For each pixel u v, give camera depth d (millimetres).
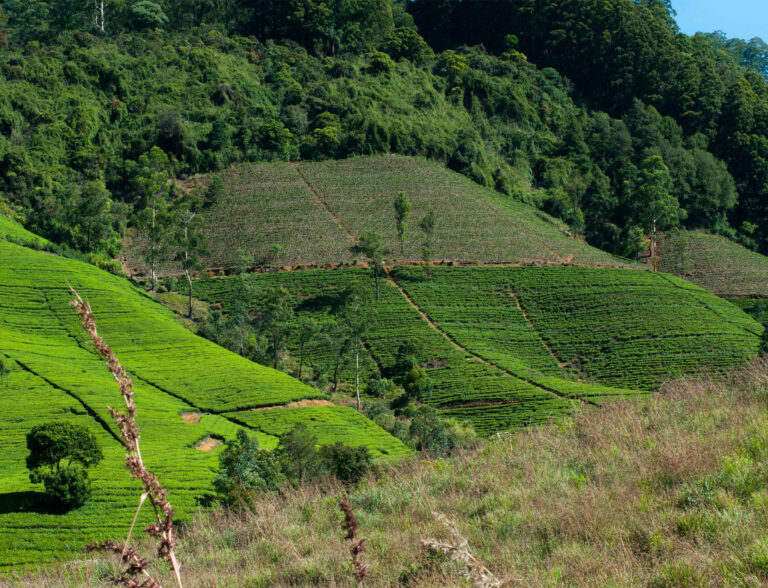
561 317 110562
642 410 15812
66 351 76250
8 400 58031
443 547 7586
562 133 195875
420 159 167125
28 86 160125
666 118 193125
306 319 95188
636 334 103062
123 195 144750
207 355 81062
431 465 15406
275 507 14547
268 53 198250
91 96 165250
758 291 130250
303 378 89312
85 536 30453
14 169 135000
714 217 167875
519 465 13828
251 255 123812
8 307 84875
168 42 195875
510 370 91688
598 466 12500
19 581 13312
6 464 45344
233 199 144625
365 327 89250
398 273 120250
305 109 177000
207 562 12109
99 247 121938
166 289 113000
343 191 149750
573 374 95625
